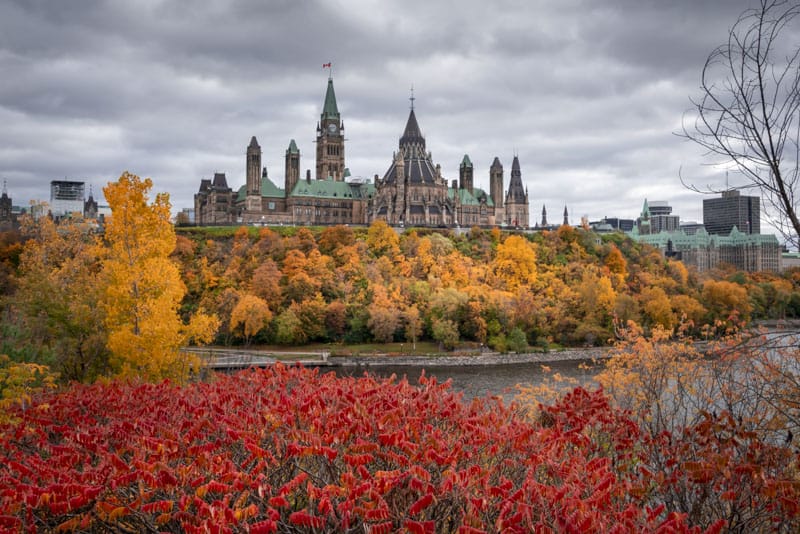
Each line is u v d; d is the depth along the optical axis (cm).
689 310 12412
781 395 1809
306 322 13738
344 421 1728
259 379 2505
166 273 4622
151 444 1680
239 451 1822
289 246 18000
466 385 8906
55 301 5094
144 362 4388
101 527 1581
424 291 14500
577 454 1738
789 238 1462
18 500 1408
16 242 15400
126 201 4650
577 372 10350
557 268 17588
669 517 1432
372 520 1364
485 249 19250
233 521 1309
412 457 1547
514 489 1602
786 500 1450
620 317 13162
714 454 1614
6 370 2666
